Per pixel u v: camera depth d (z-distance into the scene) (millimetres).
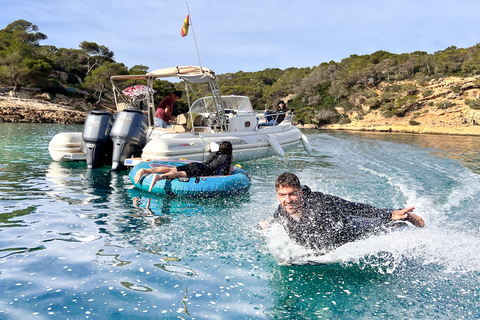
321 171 8664
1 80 41688
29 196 5332
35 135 15688
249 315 2312
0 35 65312
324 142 18000
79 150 8953
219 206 5230
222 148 6262
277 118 13133
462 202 5559
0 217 4246
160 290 2611
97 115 8102
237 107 11352
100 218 4395
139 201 5344
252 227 4234
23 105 30078
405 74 61500
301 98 69312
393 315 2350
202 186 5688
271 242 3467
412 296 2609
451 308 2447
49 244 3441
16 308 2279
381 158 11320
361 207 3146
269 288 2699
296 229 3094
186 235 3875
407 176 7875
